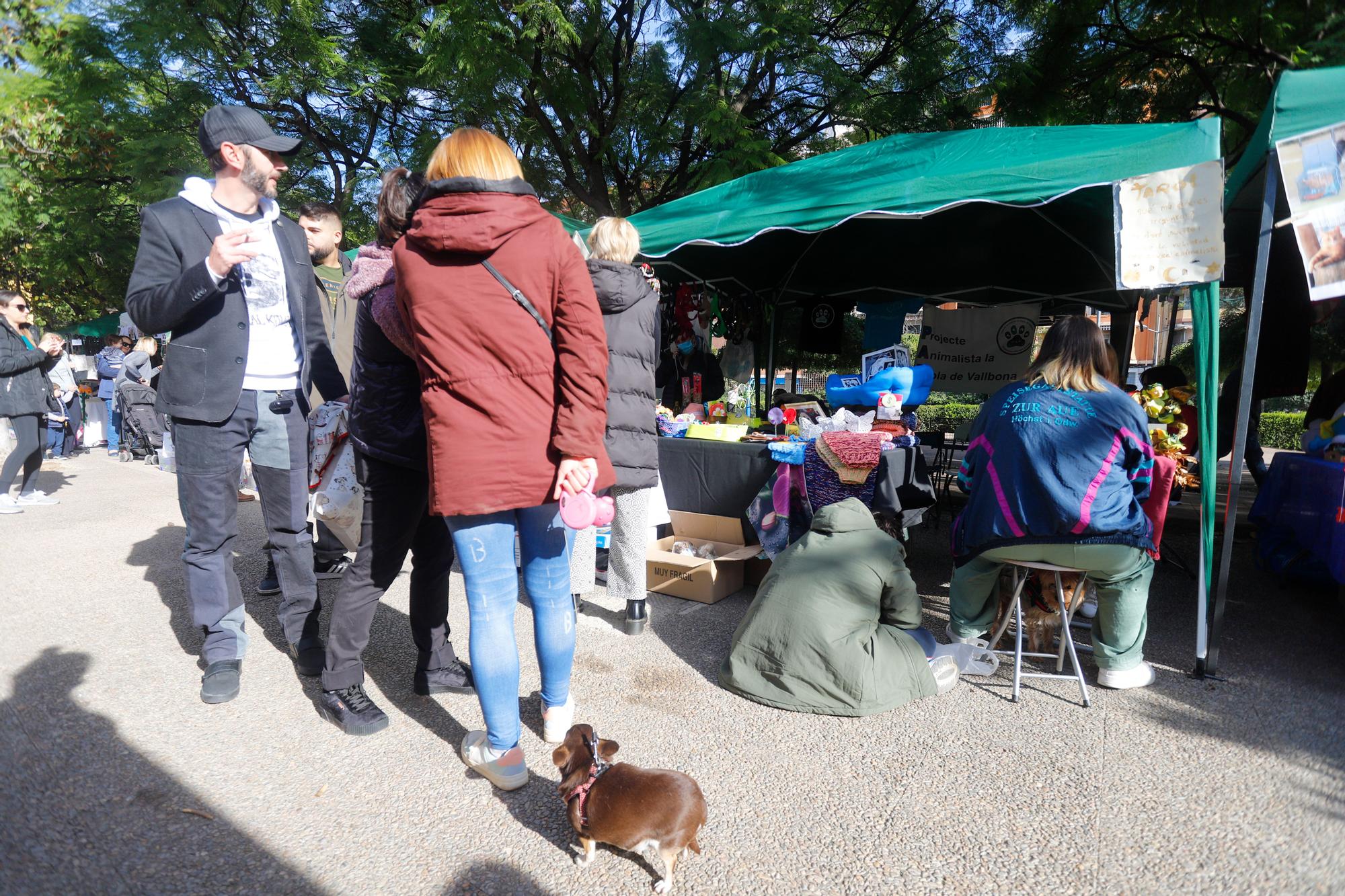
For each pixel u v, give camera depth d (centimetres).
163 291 247
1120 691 294
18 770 218
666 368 684
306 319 308
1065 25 809
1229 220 421
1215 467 298
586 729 195
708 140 919
